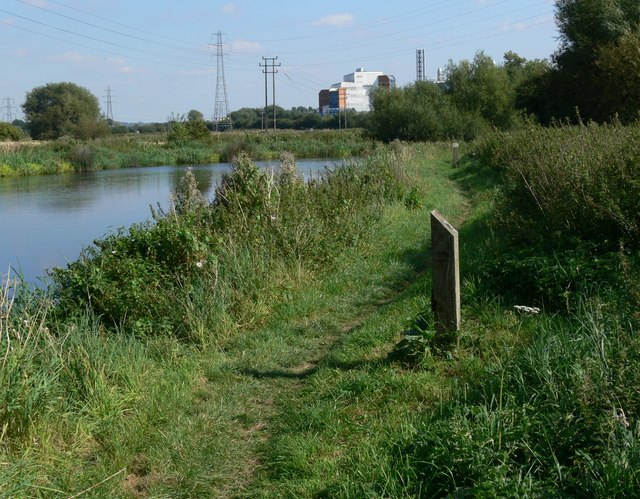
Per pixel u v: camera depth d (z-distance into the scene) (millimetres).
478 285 7809
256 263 8906
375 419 5141
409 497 3963
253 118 126812
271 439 5234
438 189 19656
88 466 4820
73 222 21469
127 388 5824
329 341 7602
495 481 3758
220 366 6848
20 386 4855
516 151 16312
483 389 5078
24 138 75938
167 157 53688
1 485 4055
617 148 9117
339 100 150000
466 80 57219
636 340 4961
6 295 6305
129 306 7602
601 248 7887
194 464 4875
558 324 6309
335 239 10867
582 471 3799
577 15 34156
